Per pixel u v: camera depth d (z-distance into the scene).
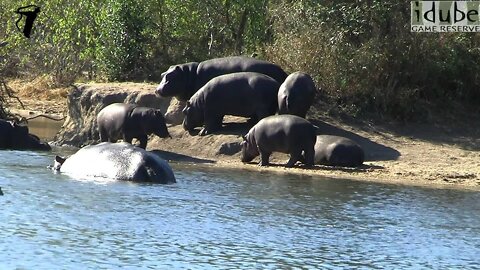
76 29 108.69
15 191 55.06
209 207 53.78
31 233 45.09
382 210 55.97
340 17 89.69
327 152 72.62
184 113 79.38
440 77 90.12
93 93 83.81
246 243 45.78
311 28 89.19
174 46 103.50
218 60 82.94
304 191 60.88
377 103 85.75
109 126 75.94
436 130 85.06
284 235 47.97
